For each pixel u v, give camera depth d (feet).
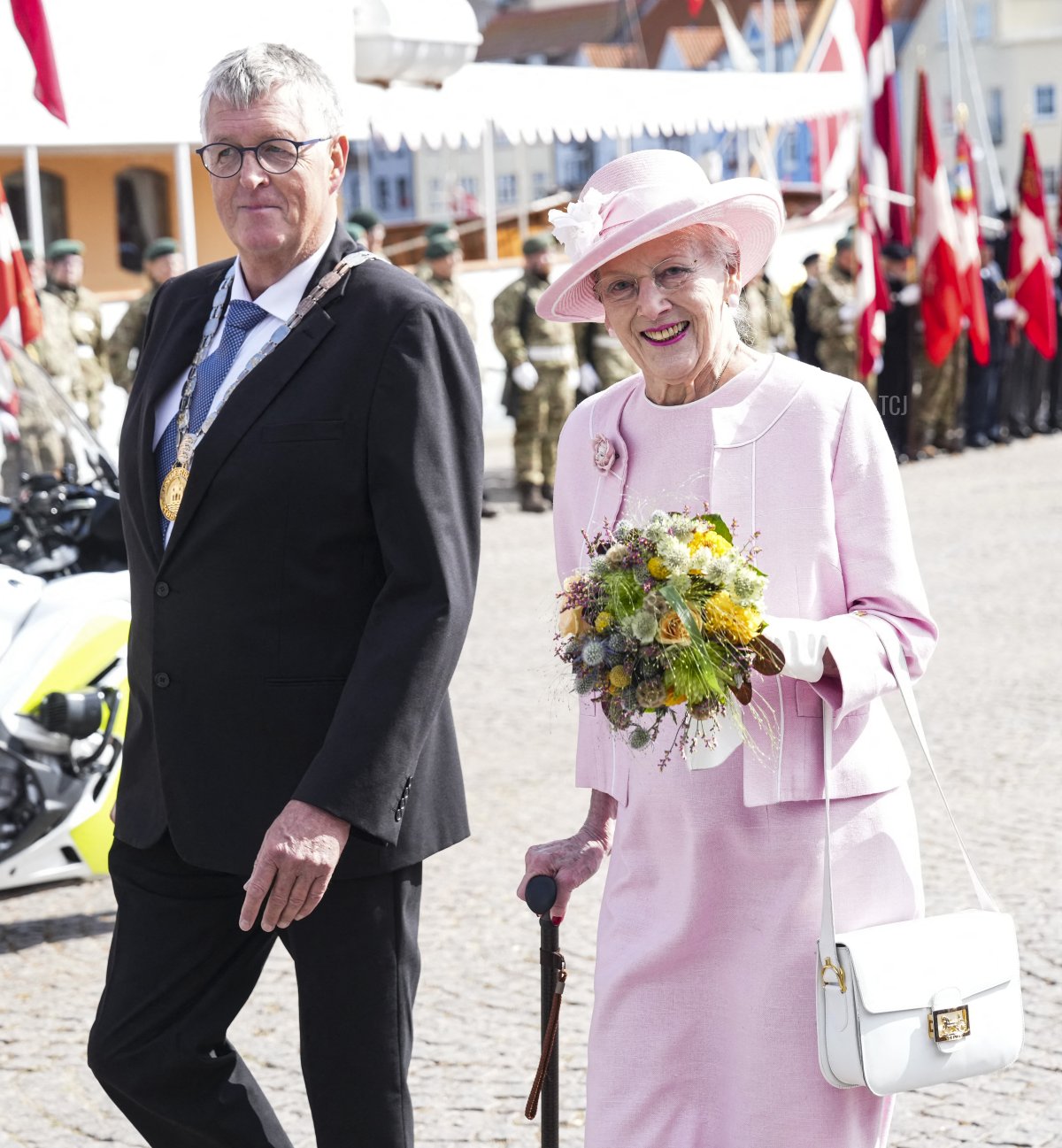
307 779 10.20
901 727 28.86
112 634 20.40
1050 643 34.65
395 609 10.37
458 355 10.75
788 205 103.71
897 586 9.96
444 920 20.58
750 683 9.75
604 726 10.93
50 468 22.11
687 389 10.52
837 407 10.16
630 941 10.48
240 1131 11.17
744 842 10.07
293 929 10.94
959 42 221.25
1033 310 71.72
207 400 10.98
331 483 10.52
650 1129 10.37
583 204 10.01
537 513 56.80
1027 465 65.72
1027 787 24.98
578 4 182.19
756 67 106.83
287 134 10.64
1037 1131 14.64
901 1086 9.43
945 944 9.63
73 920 20.86
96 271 78.84
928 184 65.26
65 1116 15.67
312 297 10.77
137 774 11.33
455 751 11.50
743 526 10.11
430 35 50.75
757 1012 10.07
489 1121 15.28
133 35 43.68
